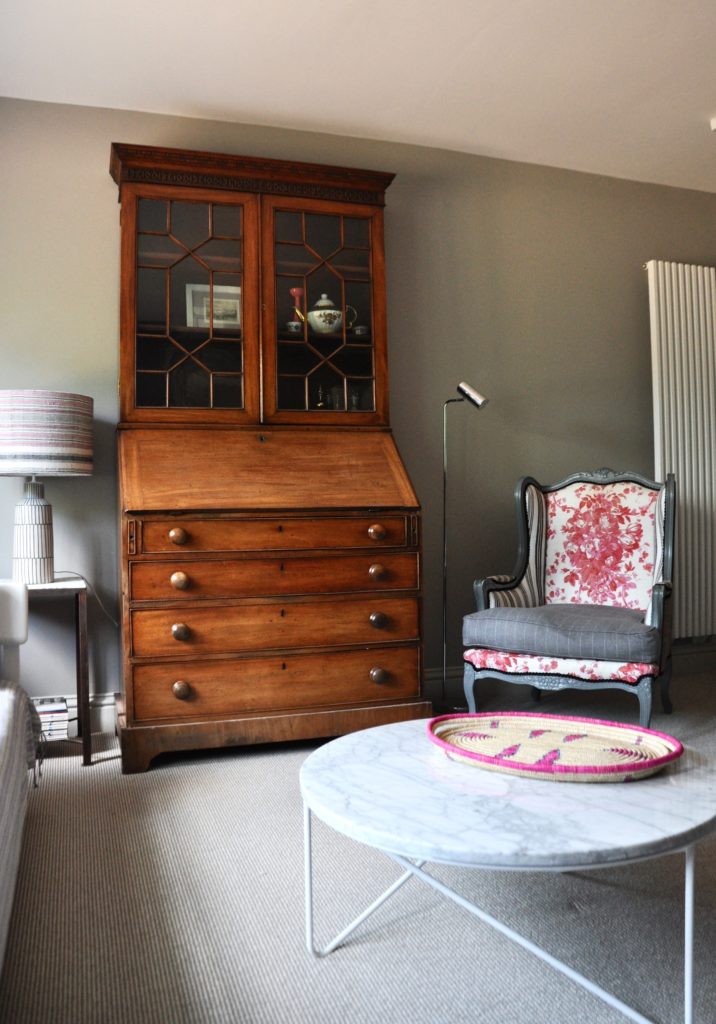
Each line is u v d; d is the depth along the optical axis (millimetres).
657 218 4387
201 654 2891
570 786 1508
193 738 2859
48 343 3332
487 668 3115
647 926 1707
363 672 3078
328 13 2855
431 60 3176
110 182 3424
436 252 3932
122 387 3148
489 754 1661
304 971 1558
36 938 1694
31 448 2883
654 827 1303
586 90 3430
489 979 1521
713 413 4371
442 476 3924
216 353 3273
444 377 3936
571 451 4176
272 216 3344
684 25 2975
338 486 3146
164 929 1727
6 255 3291
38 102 3346
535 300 4117
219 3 2783
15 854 1691
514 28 2967
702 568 4332
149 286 3203
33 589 2863
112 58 3092
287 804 2484
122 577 2881
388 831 1292
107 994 1491
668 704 3508
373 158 3836
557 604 3484
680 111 3625
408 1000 1458
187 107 3471
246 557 2941
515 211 4090
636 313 4328
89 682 3184
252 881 1951
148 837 2229
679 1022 1370
